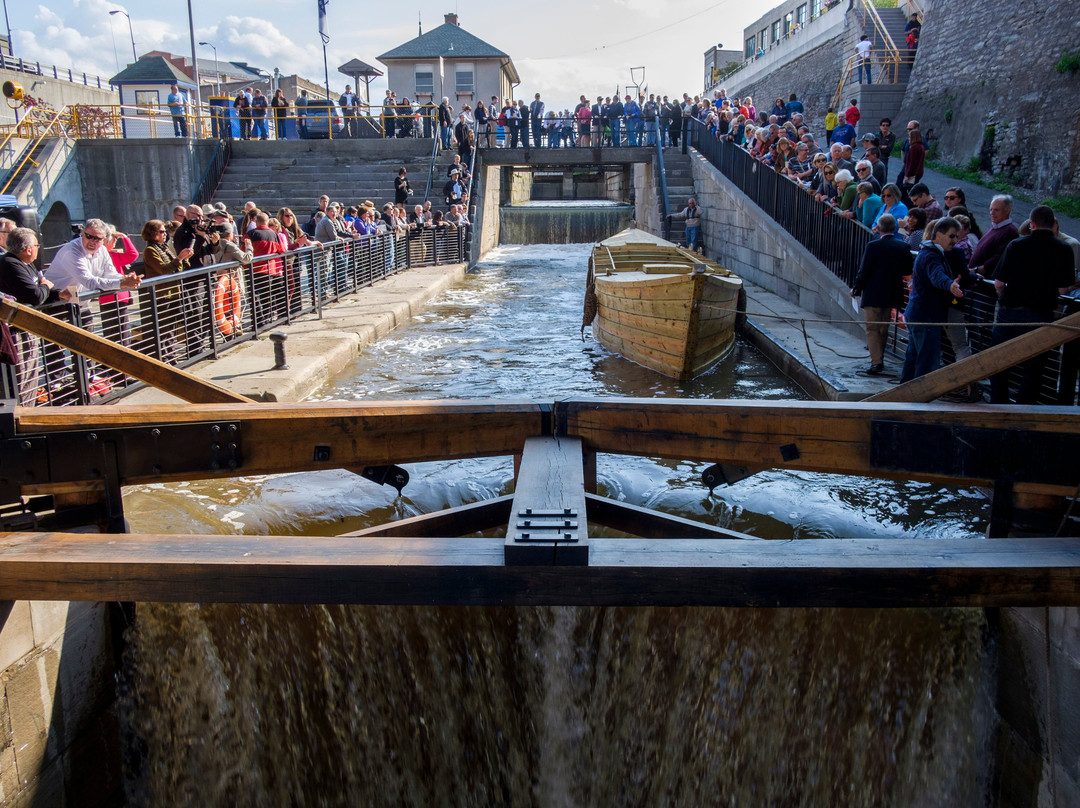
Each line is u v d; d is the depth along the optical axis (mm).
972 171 21984
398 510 6523
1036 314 6691
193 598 3527
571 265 25250
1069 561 3484
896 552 3562
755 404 4570
